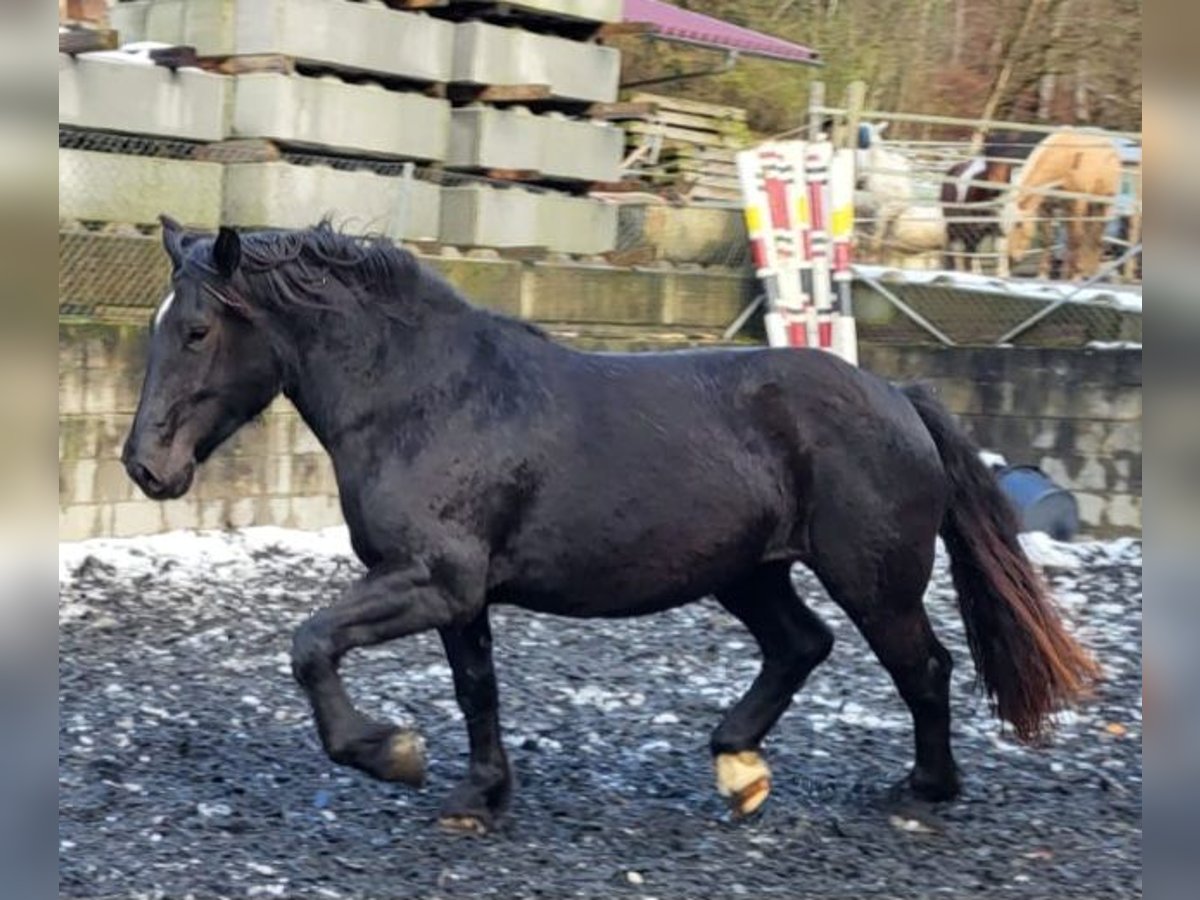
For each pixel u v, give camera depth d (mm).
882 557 5477
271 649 8164
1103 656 8438
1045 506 11367
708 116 18141
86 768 6121
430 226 12422
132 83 11102
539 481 5262
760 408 5461
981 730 7066
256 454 10484
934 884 5188
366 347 5273
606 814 5805
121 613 8633
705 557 5352
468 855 5332
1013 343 12938
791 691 5770
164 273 10523
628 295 12508
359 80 12305
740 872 5250
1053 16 25141
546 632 8742
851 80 25078
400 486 5168
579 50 13469
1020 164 15477
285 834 5500
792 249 12992
